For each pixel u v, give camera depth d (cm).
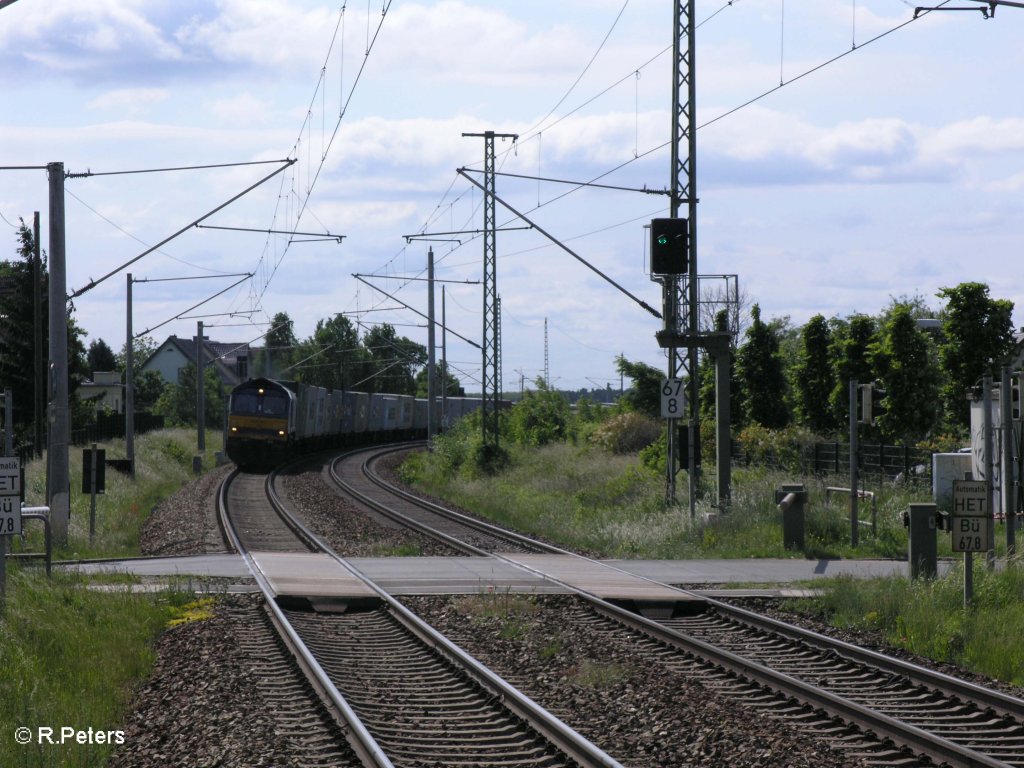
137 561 2889
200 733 1293
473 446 6631
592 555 3216
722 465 3541
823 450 5050
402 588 2439
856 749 1239
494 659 1759
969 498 2038
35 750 1198
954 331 5234
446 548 3334
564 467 6019
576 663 1695
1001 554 2742
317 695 1460
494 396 6644
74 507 4056
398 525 4119
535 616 2131
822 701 1412
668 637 1866
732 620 2105
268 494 5256
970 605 2019
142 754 1252
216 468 7550
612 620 2073
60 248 3259
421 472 7169
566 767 1167
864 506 3481
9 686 1427
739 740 1247
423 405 13688
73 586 2267
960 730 1345
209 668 1623
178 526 3916
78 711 1359
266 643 1844
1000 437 2952
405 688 1565
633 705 1434
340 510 4681
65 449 3222
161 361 18112
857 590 2231
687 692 1491
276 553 3070
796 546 3073
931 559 2372
